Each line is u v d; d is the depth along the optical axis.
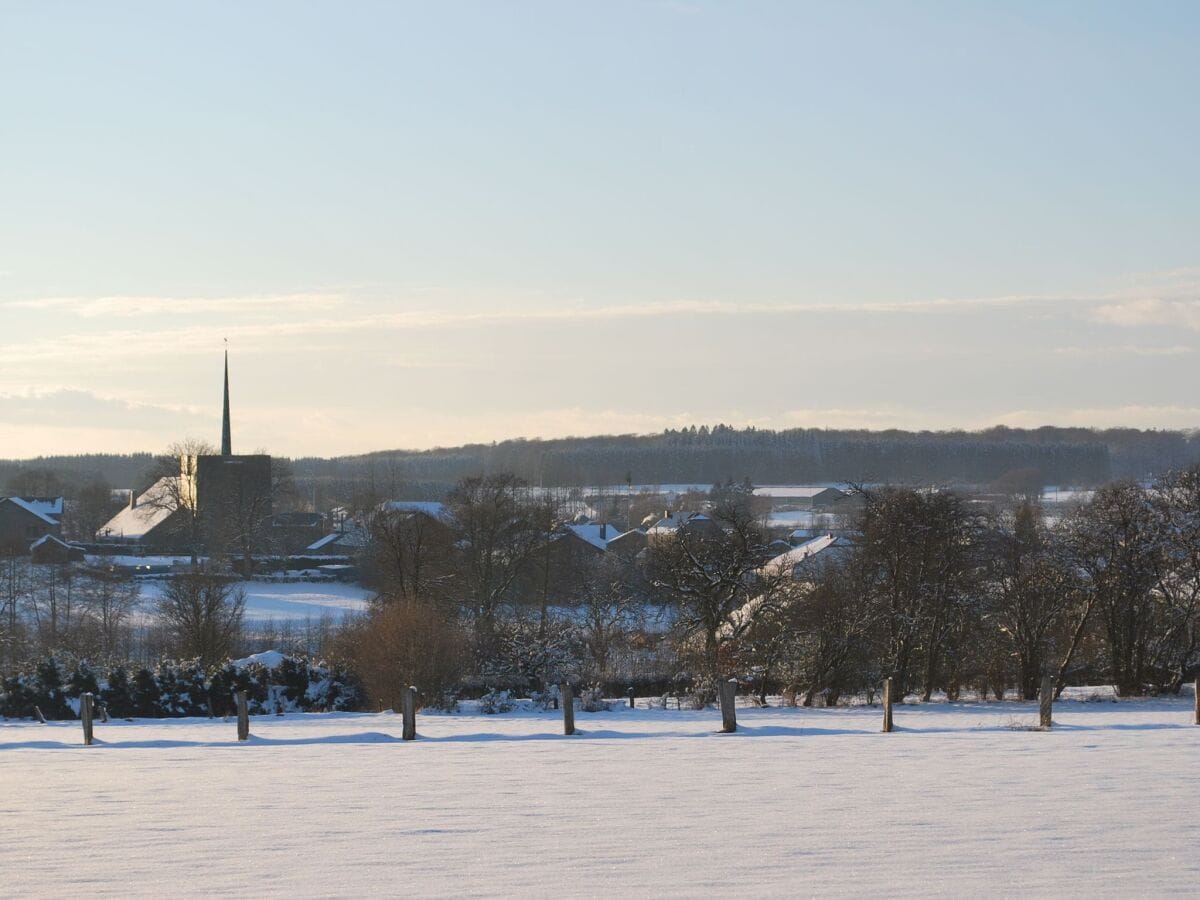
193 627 95.62
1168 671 76.69
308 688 72.50
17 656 101.19
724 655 74.50
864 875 14.74
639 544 175.00
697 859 15.83
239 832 18.28
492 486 118.62
